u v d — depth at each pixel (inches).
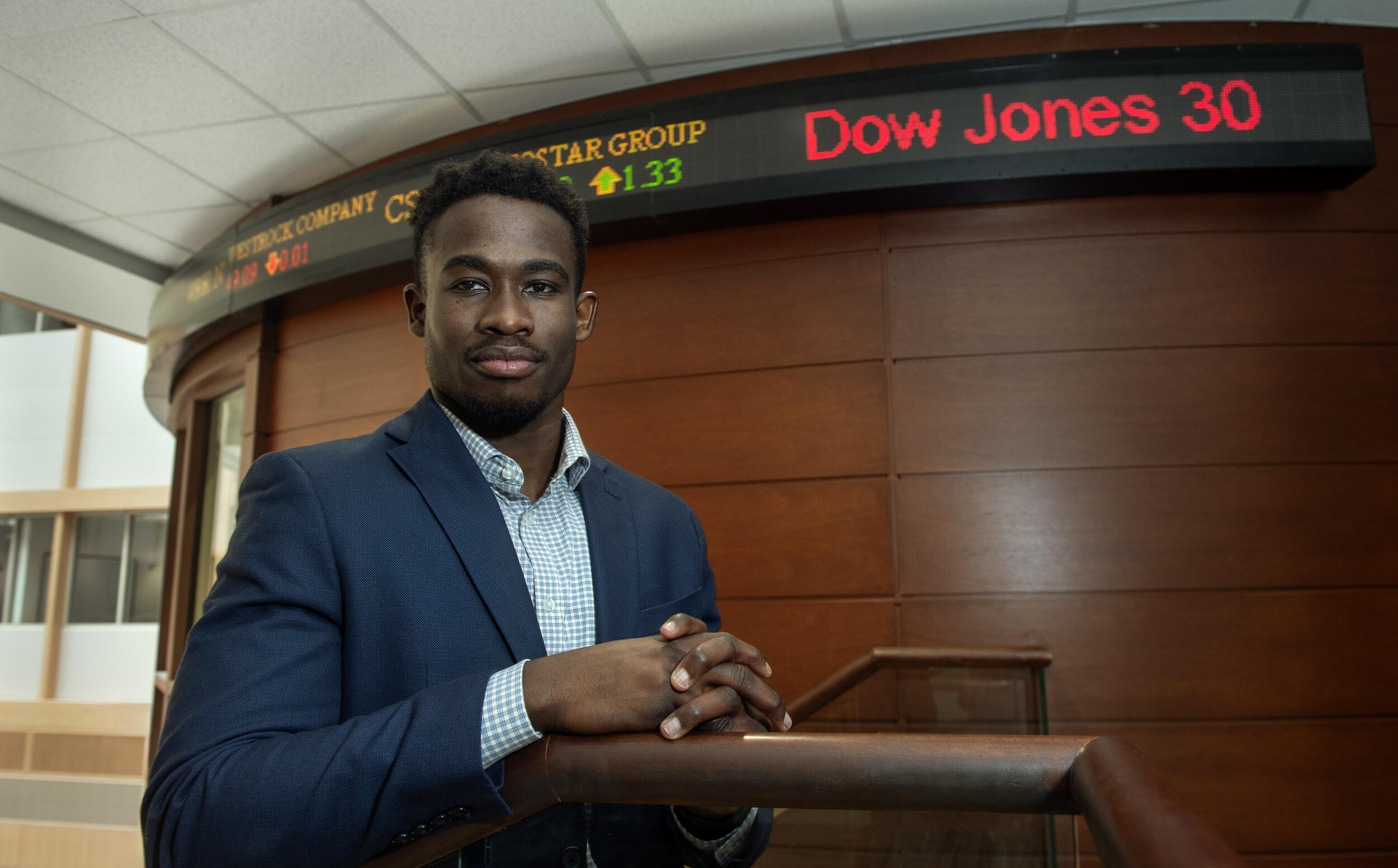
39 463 327.3
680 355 99.0
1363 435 87.2
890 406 92.2
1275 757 82.4
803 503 93.0
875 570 90.2
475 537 31.4
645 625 35.4
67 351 333.4
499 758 23.2
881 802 20.9
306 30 93.2
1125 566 86.3
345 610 29.2
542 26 93.2
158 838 23.3
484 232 32.0
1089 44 95.1
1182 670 84.1
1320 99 86.2
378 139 116.0
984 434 90.1
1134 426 88.3
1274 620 84.5
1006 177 87.3
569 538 35.2
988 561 88.1
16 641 319.6
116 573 321.7
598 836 29.7
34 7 88.7
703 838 32.9
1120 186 89.4
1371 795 81.5
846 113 91.4
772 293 97.4
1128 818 15.4
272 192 131.0
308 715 26.3
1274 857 80.5
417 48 96.7
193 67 99.8
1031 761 20.1
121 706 299.7
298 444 122.6
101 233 145.9
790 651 90.9
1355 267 89.8
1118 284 90.7
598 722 23.2
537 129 100.4
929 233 94.5
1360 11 92.4
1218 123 86.0
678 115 95.7
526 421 33.5
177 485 185.5
